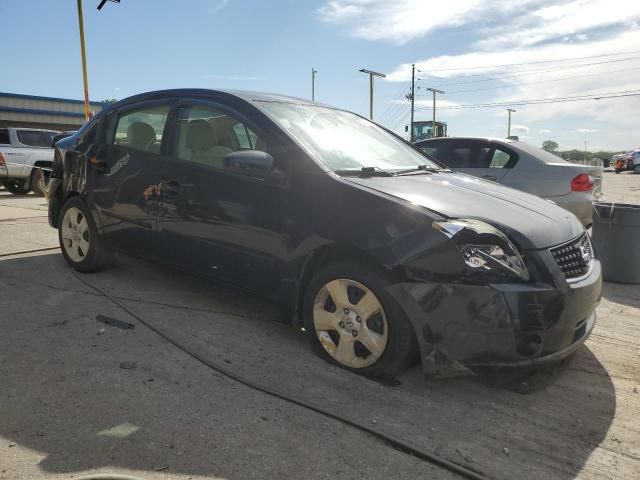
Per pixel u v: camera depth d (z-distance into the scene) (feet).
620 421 9.41
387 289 9.83
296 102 13.97
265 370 10.67
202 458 7.77
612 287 18.29
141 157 14.34
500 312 9.15
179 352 11.29
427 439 8.61
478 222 9.77
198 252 12.94
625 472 7.98
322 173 10.96
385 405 9.59
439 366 9.55
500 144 24.35
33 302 13.89
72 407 8.93
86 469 7.40
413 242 9.62
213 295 15.03
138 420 8.64
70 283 15.62
